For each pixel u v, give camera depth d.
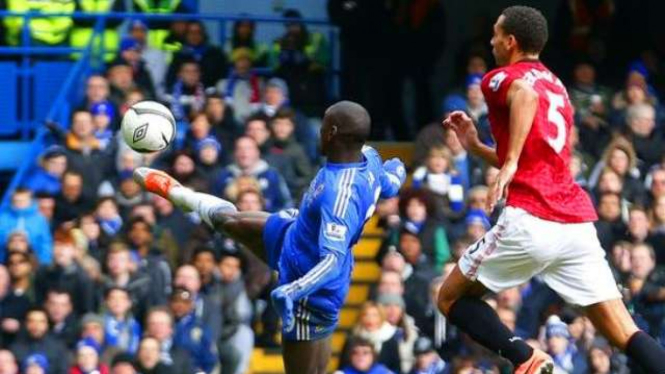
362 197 18.36
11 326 28.80
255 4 40.72
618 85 38.28
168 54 36.03
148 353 28.39
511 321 30.03
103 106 33.16
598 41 39.00
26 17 37.34
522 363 17.95
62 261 29.36
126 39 35.44
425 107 38.75
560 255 17.80
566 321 30.50
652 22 39.88
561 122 17.73
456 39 41.47
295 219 18.77
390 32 38.31
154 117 19.97
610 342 18.22
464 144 18.86
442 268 31.23
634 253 32.03
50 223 31.53
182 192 19.66
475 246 18.11
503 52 18.02
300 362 18.88
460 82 36.16
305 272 18.48
